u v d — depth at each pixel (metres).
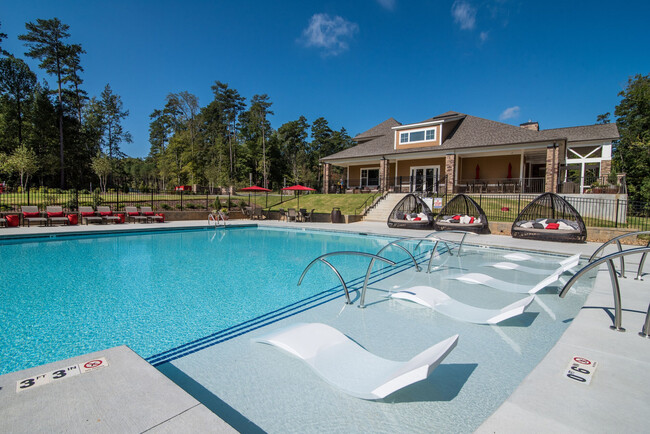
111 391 2.17
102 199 18.73
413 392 2.73
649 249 3.16
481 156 23.75
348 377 2.69
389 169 27.80
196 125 61.72
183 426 1.83
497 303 5.20
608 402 2.17
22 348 3.57
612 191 16.61
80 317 4.50
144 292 5.70
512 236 12.26
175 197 23.31
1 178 31.84
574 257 6.56
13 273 6.95
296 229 15.73
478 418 2.40
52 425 1.79
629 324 3.63
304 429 2.27
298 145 68.44
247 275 6.99
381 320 4.44
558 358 2.83
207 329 4.12
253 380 2.91
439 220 14.92
